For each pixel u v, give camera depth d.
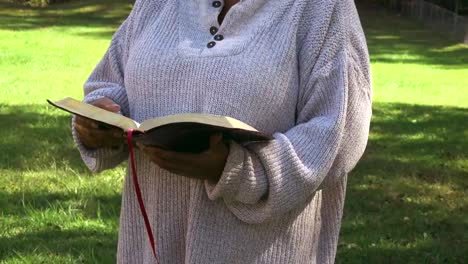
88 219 5.71
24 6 26.36
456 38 22.53
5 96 11.12
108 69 2.47
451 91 14.02
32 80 12.97
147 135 1.96
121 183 6.54
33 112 9.65
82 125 2.17
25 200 6.08
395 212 6.17
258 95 2.11
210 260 2.16
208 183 2.08
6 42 18.59
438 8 24.48
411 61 18.55
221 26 2.18
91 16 25.23
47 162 7.16
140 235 2.32
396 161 7.75
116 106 2.22
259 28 2.15
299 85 2.17
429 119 10.37
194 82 2.14
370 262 5.18
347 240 5.52
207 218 2.16
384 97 12.95
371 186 6.82
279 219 2.19
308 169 2.06
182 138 1.95
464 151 8.34
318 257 2.34
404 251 5.39
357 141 2.17
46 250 5.11
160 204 2.24
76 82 12.94
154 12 2.33
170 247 2.24
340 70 2.12
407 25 25.42
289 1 2.17
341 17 2.16
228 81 2.11
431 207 6.36
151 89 2.20
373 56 19.14
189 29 2.23
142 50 2.24
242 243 2.17
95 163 2.28
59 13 25.61
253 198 2.05
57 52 17.19
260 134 1.97
